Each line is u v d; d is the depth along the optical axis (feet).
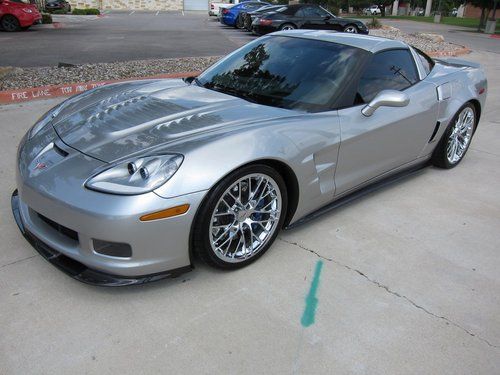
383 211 11.31
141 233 6.92
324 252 9.33
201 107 9.23
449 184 13.21
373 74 10.59
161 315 7.32
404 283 8.52
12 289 7.74
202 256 7.84
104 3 132.57
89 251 7.16
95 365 6.33
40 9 86.79
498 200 12.31
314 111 9.41
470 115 14.03
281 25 49.96
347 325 7.34
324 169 9.41
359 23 53.62
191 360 6.48
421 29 89.04
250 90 10.29
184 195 7.06
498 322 7.64
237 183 7.80
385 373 6.46
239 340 6.88
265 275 8.46
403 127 11.11
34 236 8.01
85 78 23.58
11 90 19.90
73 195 7.02
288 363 6.52
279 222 8.90
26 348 6.56
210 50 39.37
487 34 82.53
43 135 8.85
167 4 136.56
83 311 7.33
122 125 8.46
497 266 9.27
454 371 6.57
